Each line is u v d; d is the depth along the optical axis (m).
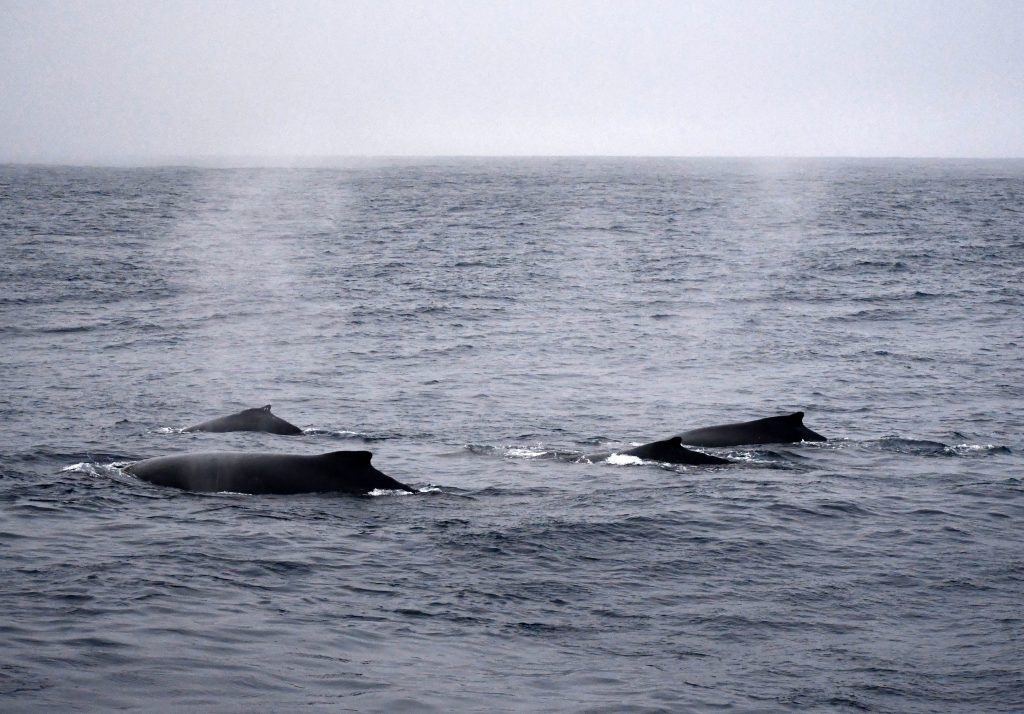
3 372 72.25
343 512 40.72
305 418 59.72
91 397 64.31
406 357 80.38
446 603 31.16
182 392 66.50
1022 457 52.38
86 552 34.59
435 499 43.03
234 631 28.12
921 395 68.38
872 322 98.56
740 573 34.59
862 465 50.25
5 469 45.78
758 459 51.22
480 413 61.91
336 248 163.50
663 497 43.78
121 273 129.38
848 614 31.14
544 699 24.78
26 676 24.39
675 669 26.92
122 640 26.98
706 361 80.00
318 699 24.19
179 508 40.62
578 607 31.22
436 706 24.14
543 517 40.38
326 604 30.66
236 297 111.56
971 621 30.72
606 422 59.97
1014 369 77.19
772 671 26.92
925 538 38.75
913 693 25.73
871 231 194.75
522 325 96.38
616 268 140.38
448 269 137.88
